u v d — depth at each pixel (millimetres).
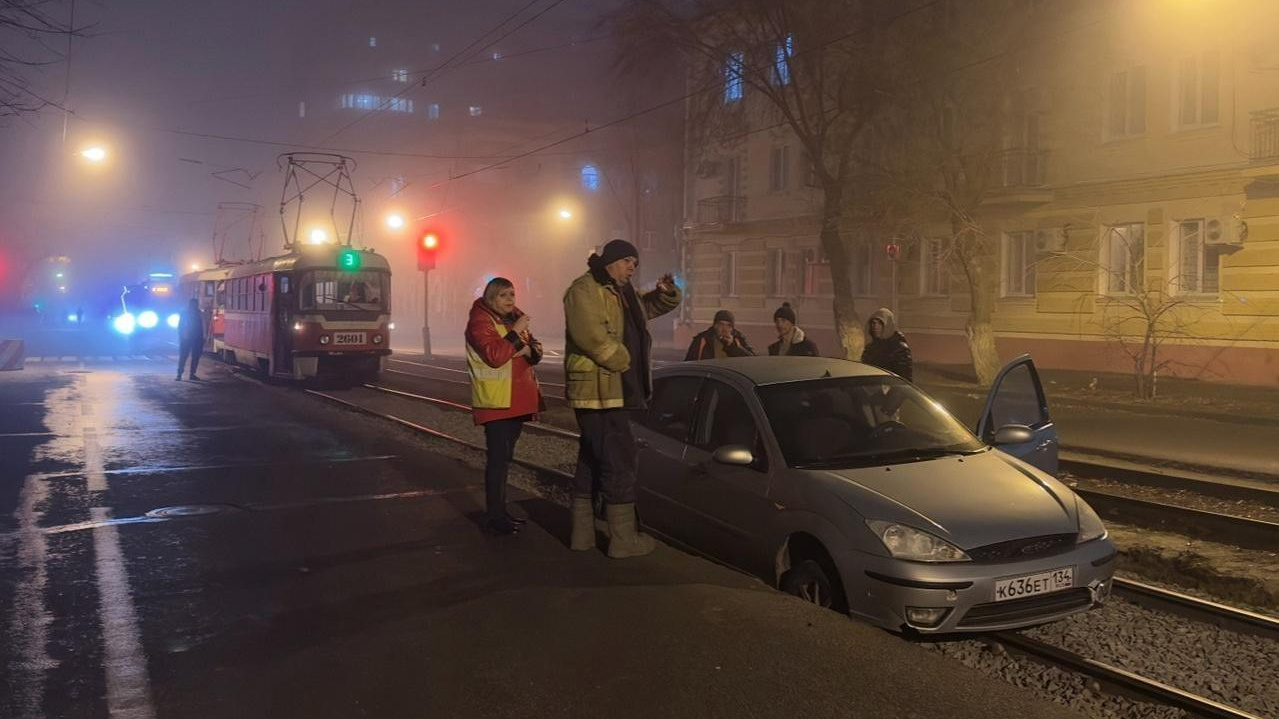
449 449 12094
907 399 6543
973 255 21953
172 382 22344
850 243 25719
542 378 26047
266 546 6875
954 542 4988
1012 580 4977
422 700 4176
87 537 7195
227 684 4375
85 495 8844
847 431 6008
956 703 4090
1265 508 9258
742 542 5949
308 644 4875
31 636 5023
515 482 9969
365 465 10641
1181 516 8500
